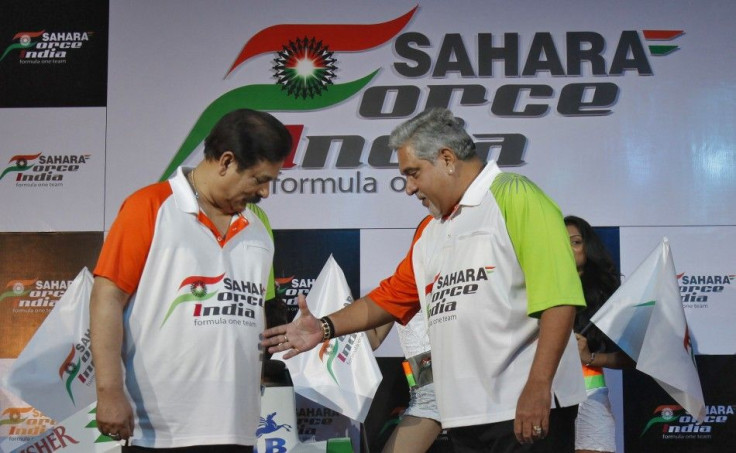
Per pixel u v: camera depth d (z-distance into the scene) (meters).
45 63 5.06
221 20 5.09
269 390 3.76
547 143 4.96
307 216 4.99
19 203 4.99
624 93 4.97
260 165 2.58
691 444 4.82
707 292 4.88
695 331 4.87
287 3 5.09
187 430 2.52
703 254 4.90
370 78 5.05
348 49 5.06
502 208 2.72
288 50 5.07
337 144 5.02
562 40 5.01
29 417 4.81
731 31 4.98
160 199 2.58
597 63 4.99
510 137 4.97
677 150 4.95
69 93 5.05
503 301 2.69
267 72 5.06
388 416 4.88
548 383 2.56
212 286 2.58
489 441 2.73
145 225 2.53
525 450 2.68
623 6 5.01
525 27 5.02
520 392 2.68
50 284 4.96
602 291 4.48
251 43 5.08
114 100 5.04
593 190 4.94
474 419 2.70
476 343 2.71
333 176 5.00
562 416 2.74
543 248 2.62
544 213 2.67
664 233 4.92
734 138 4.94
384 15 5.07
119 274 2.50
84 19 5.09
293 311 4.95
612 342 4.50
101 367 2.41
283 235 4.98
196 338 2.53
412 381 4.18
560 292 2.59
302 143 5.02
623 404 4.84
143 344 2.52
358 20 5.07
